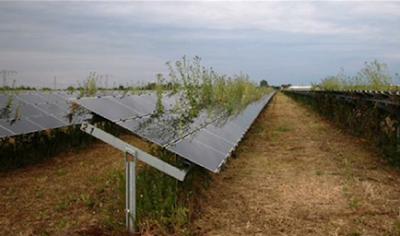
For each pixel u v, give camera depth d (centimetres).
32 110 1188
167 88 1128
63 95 1603
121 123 540
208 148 643
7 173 871
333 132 1462
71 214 611
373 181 771
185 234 511
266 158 1002
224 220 570
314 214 593
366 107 1259
